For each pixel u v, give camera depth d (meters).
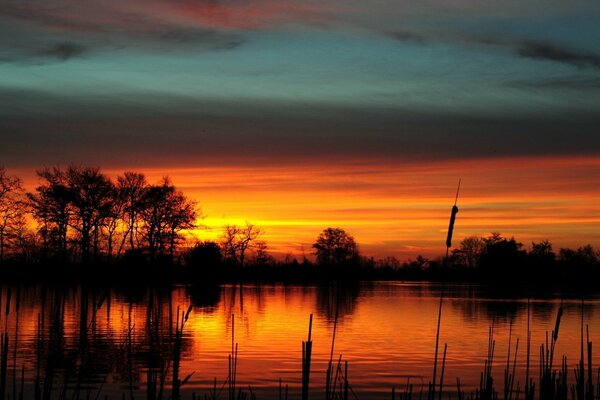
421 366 26.27
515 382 22.56
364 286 131.62
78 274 80.25
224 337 35.34
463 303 68.69
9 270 73.25
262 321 45.28
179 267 115.88
